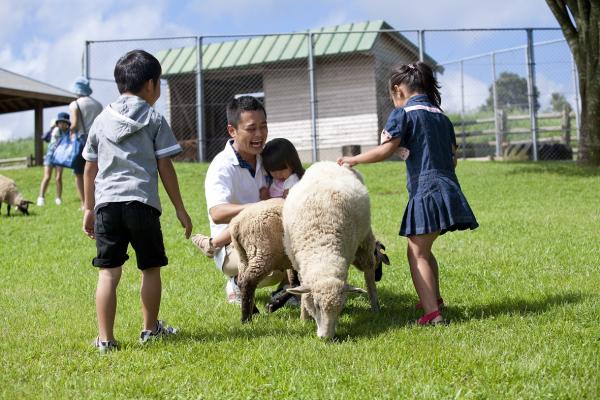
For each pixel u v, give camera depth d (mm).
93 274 7004
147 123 4289
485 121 20859
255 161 5305
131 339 4438
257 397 3287
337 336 4352
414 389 3268
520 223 9188
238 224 4715
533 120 19125
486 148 22125
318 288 4129
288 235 4551
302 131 22406
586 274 5984
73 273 7059
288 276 5137
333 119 22016
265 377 3551
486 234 8477
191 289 6172
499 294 5422
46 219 11023
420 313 5031
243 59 22297
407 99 5004
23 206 11516
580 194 12266
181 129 23328
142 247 4289
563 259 6715
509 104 20828
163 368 3816
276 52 22172
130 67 4410
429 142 4719
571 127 21188
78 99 11656
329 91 22047
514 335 4102
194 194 13953
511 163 17828
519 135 23000
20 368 3818
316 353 3895
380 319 4852
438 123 4805
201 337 4477
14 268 7391
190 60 23188
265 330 4574
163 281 6570
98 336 4344
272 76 22734
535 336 4035
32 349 4207
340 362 3754
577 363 3521
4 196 11445
